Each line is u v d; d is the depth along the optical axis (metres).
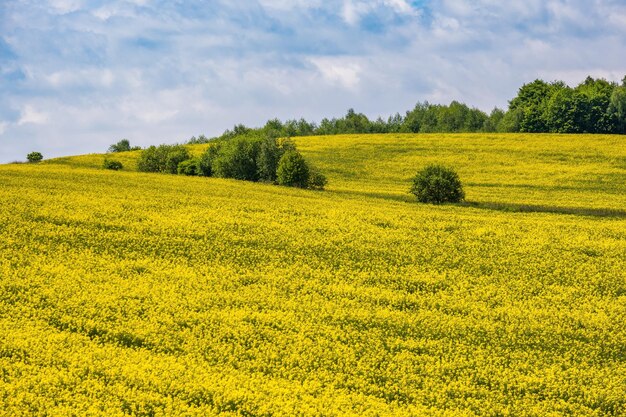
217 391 21.08
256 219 46.22
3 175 63.12
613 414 21.98
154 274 33.56
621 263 39.03
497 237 44.16
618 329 29.53
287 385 22.06
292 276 34.72
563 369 25.55
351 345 26.33
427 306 31.52
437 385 23.11
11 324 25.80
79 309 28.03
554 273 36.97
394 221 47.66
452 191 60.62
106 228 41.44
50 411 18.97
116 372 21.94
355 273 35.84
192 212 47.28
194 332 26.48
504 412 21.30
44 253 35.94
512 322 29.94
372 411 20.52
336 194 63.53
